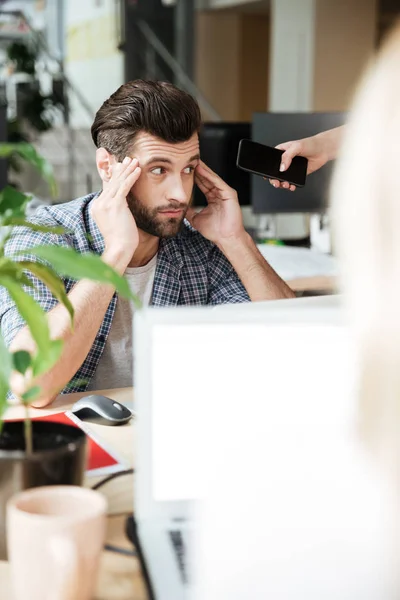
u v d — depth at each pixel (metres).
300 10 7.43
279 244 3.45
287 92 7.66
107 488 1.10
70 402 1.49
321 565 0.63
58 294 0.94
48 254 0.82
